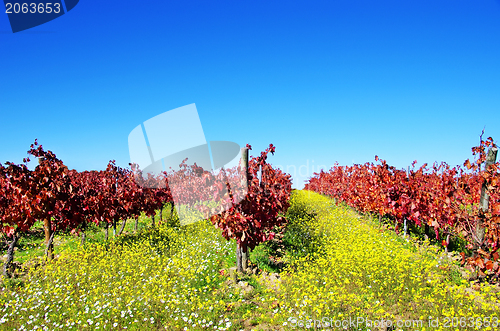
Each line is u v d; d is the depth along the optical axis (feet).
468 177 34.63
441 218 34.40
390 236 40.93
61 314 22.29
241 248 29.81
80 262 32.07
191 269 28.73
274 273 29.50
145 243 38.34
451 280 26.35
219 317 21.36
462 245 35.14
